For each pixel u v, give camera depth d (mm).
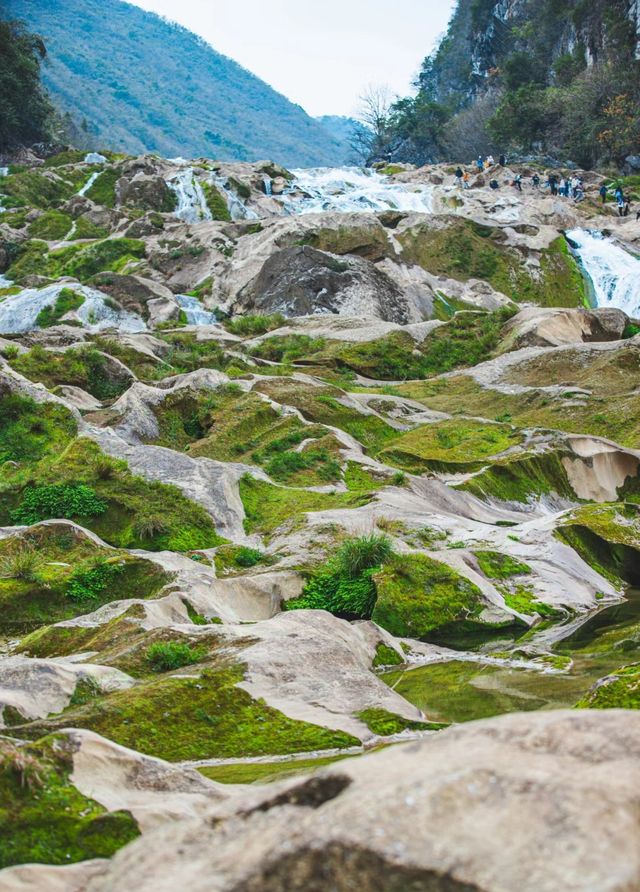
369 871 3600
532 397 34219
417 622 16578
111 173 81000
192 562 17797
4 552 18000
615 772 4020
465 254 58625
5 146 92062
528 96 99688
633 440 29844
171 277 57656
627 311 56594
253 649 12039
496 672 13711
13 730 9172
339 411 30281
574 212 68500
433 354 41719
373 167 97562
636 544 21562
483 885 3428
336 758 9594
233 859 3939
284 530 20641
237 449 26141
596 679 12734
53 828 6094
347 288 50594
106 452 23281
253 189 78188
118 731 9633
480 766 4078
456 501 24328
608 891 3293
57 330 38375
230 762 9531
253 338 43406
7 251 63938
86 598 16531
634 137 88375
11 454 24500
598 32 102438
